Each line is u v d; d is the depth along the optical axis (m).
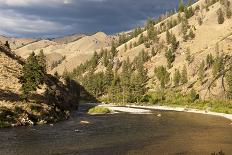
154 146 64.06
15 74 114.56
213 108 167.50
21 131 75.44
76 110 149.25
